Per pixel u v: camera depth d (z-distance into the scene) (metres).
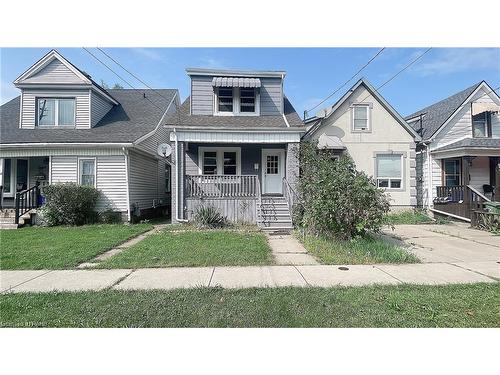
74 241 8.61
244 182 12.76
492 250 7.86
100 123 15.20
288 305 4.14
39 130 14.15
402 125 15.10
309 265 6.24
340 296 4.44
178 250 7.38
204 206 12.20
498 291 4.66
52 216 12.12
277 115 14.35
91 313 3.94
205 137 12.48
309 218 8.98
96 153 13.27
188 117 13.68
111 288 4.84
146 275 5.54
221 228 11.04
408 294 4.48
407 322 3.70
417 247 8.23
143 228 11.29
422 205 15.94
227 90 14.27
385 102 14.94
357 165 14.93
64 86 14.30
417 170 16.36
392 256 6.68
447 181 15.42
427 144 15.52
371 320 3.74
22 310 4.03
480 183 15.48
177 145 12.40
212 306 4.12
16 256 6.86
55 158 13.23
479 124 15.56
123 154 13.30
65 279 5.34
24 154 13.14
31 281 5.22
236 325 3.67
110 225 12.22
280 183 14.66
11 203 14.65
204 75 14.12
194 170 14.41
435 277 5.43
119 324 3.68
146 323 3.70
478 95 15.52
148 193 16.03
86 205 12.66
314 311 3.97
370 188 7.97
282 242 8.75
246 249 7.47
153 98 19.00
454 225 12.92
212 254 6.98
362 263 6.42
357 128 15.00
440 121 15.79
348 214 7.92
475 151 13.67
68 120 14.55
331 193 8.19
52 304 4.20
